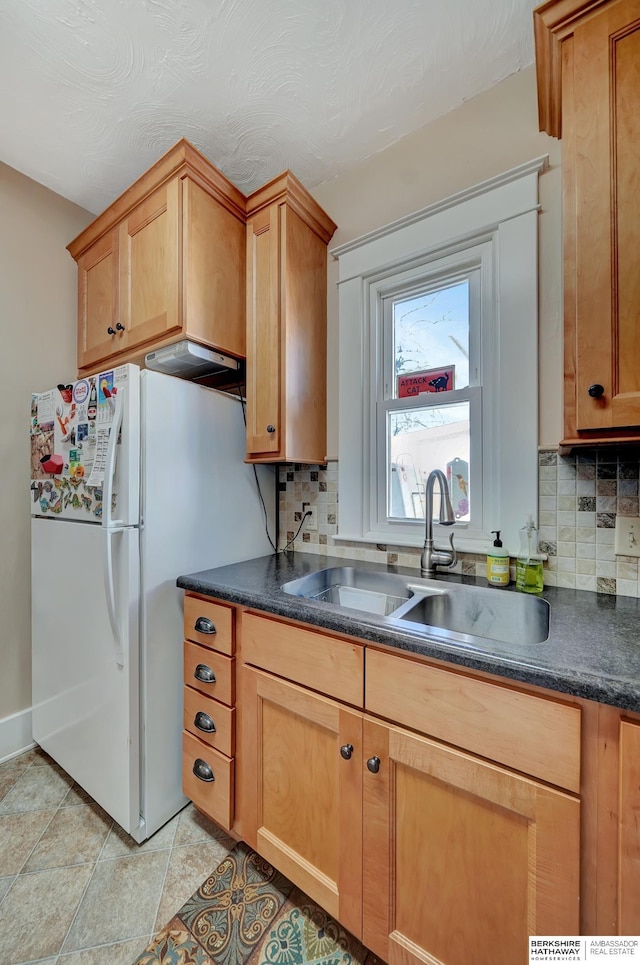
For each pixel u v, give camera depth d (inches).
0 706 64.4
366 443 61.0
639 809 23.0
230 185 57.7
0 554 65.1
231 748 44.6
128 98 52.0
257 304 58.2
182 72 48.4
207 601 47.5
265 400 57.1
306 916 39.9
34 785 58.2
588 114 32.3
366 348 60.7
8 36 44.4
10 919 39.6
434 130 54.9
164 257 55.4
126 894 41.9
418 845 31.2
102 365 68.6
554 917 25.5
